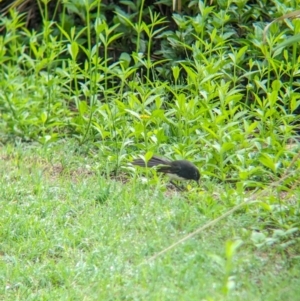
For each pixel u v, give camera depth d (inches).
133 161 439.5
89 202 405.4
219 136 429.1
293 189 398.0
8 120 511.8
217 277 318.0
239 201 390.3
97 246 358.3
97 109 479.5
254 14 518.9
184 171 419.8
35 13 624.1
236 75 502.6
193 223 372.5
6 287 328.2
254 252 347.6
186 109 457.1
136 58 486.6
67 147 480.7
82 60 589.0
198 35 517.0
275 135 446.0
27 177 436.1
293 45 463.5
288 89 461.4
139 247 350.6
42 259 352.8
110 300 311.0
